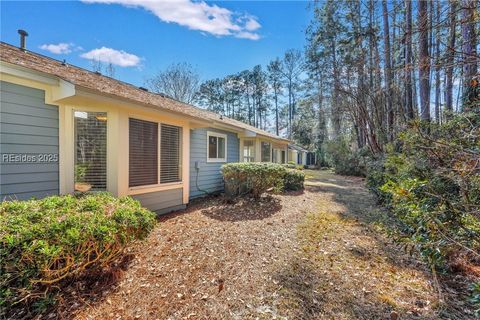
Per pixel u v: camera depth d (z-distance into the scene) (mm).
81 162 4801
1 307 2145
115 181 4844
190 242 4035
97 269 2855
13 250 2131
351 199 8320
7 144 3865
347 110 16859
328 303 2535
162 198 5961
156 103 6043
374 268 3295
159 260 3379
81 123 4805
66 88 4051
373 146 14031
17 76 3830
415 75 6148
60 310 2336
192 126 7520
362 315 2355
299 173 10516
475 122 3104
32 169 4145
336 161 20484
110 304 2463
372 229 4934
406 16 6875
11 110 3895
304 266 3322
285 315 2348
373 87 12609
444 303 2514
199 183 8273
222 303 2510
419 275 3098
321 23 16531
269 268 3238
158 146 5844
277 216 5844
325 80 17547
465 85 4176
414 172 2982
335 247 4008
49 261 2266
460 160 2387
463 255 3002
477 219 2131
